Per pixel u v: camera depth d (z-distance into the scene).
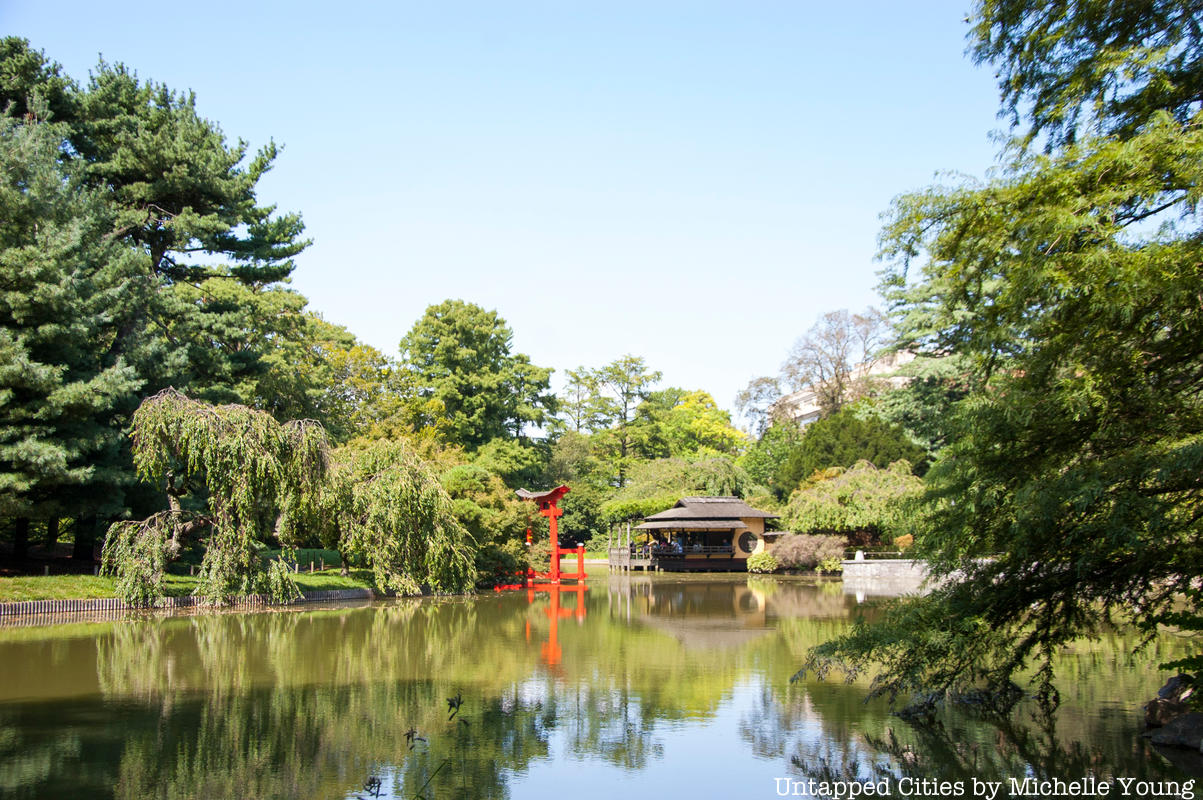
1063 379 7.57
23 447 19.00
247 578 19.94
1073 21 8.28
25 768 7.27
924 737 8.46
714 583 32.53
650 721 9.12
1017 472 8.13
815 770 7.36
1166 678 11.30
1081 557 7.52
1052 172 7.38
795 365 53.75
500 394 54.47
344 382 43.72
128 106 26.72
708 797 6.68
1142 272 6.59
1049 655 9.27
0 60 23.67
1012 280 7.41
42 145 21.78
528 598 25.14
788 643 15.00
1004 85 9.29
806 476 44.72
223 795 6.61
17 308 20.05
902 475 35.50
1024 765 7.48
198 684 10.95
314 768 7.32
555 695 10.43
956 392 34.75
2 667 12.15
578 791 6.79
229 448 19.08
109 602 19.55
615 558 44.44
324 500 20.61
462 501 27.67
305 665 12.46
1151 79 7.72
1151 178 6.88
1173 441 7.05
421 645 14.56
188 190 26.47
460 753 7.84
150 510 24.12
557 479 57.09
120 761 7.46
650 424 65.31
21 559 23.98
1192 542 7.30
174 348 25.61
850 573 32.88
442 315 53.56
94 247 23.19
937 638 8.52
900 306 36.47
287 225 31.97
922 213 8.34
